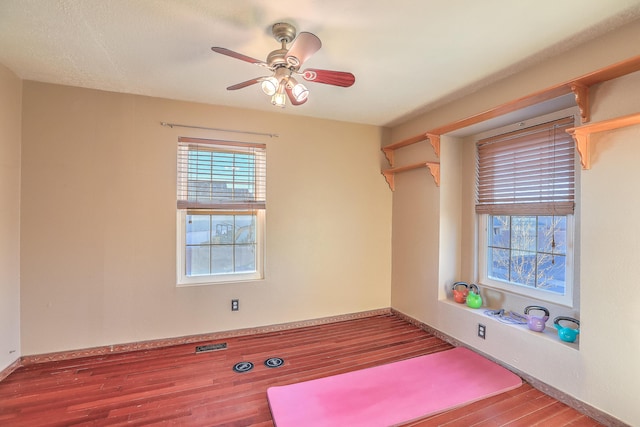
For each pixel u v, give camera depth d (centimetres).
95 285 267
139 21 172
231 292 311
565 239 233
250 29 180
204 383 223
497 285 288
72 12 164
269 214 326
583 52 194
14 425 177
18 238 244
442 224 313
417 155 343
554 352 208
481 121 264
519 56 211
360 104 304
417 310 342
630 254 172
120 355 266
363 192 371
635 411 169
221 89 268
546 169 243
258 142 321
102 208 269
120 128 274
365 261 372
